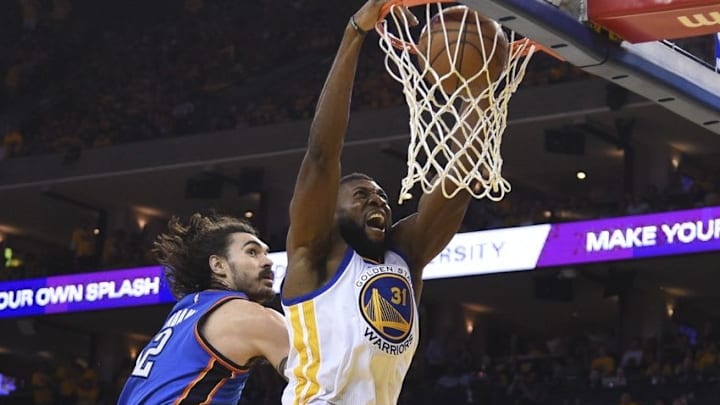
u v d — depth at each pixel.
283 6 24.66
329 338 3.43
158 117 22.53
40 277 21.25
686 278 18.81
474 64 3.94
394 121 19.72
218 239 3.92
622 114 18.39
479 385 17.25
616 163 20.09
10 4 26.33
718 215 16.02
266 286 3.91
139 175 21.73
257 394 18.69
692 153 19.30
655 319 19.28
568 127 18.84
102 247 22.84
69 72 24.83
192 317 3.70
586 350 18.55
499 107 4.04
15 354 25.39
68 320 22.39
